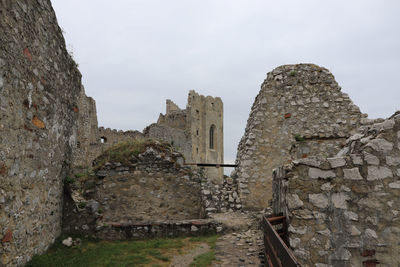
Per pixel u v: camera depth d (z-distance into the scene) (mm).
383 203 3609
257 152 9367
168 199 8984
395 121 3730
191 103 57562
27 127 4590
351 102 9383
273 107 9703
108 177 8914
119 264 4941
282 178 4590
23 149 4441
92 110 29359
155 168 9141
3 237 3812
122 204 8789
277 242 3088
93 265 4898
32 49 4762
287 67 9930
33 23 4789
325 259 3648
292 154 8883
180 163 9312
